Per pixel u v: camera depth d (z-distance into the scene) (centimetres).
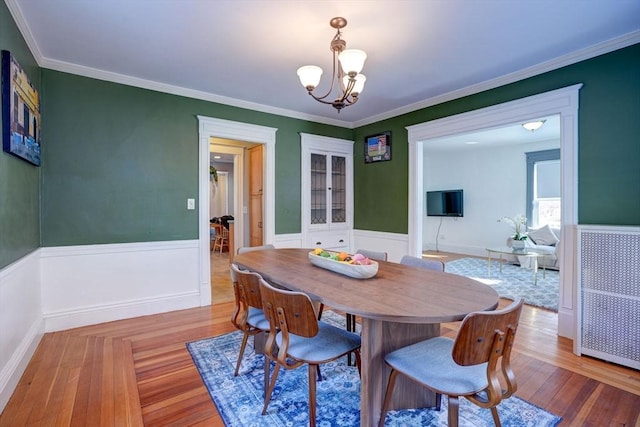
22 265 224
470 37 243
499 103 324
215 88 354
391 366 150
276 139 431
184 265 360
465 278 193
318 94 373
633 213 244
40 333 269
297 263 239
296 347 168
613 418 175
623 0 199
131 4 203
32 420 165
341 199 502
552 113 285
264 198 427
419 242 413
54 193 290
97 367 221
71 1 199
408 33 237
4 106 189
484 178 709
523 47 260
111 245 318
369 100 394
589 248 245
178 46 258
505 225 678
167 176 348
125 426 163
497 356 127
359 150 495
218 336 284
